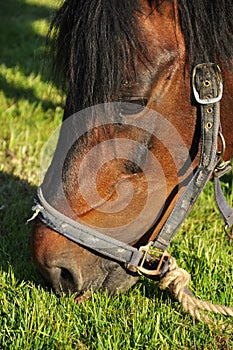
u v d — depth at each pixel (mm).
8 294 2895
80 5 2146
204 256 3211
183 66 2158
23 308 2736
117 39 2064
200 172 2281
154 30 2125
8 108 5266
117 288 2564
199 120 2232
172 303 2865
